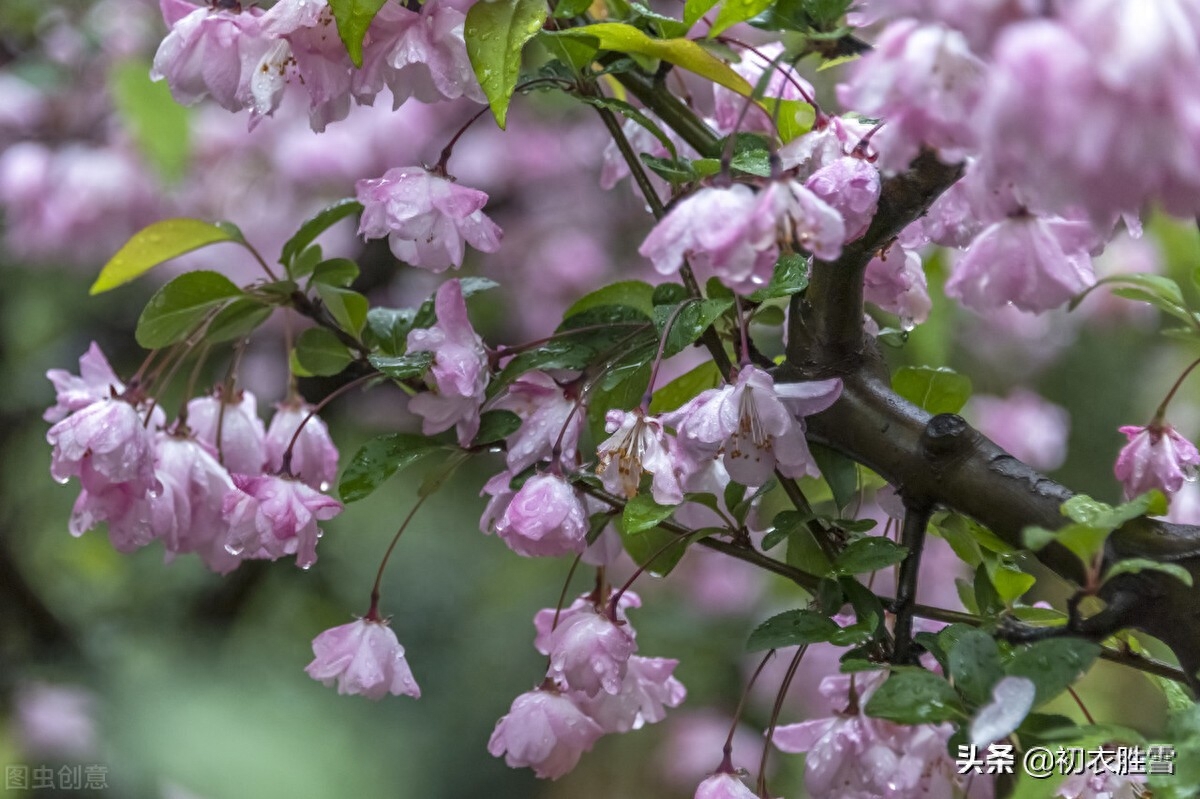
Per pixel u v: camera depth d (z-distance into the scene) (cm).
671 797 267
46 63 238
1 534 231
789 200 133
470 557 344
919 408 139
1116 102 125
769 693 253
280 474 143
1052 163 126
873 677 142
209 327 147
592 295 144
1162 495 132
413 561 342
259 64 142
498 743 142
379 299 243
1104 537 132
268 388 240
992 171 129
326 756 270
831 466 140
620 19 143
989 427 227
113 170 234
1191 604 133
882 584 189
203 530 148
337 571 290
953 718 132
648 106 144
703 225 133
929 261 167
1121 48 125
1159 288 139
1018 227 136
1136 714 180
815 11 140
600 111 142
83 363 149
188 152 226
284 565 270
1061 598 169
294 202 249
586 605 142
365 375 147
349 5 137
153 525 146
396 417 257
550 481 139
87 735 223
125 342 253
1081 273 138
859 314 139
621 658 140
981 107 127
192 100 143
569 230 273
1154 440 140
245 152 246
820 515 140
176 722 236
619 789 281
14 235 239
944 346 170
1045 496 136
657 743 277
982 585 140
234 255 250
